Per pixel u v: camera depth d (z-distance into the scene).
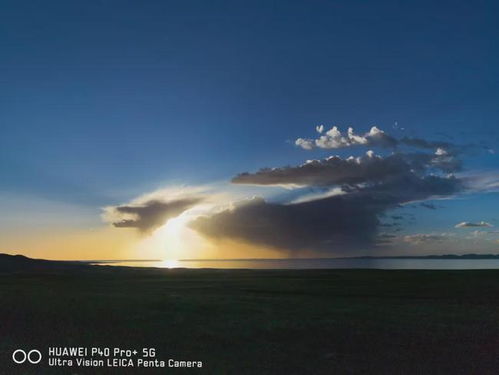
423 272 85.19
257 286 58.31
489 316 31.22
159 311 32.12
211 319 29.16
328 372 17.83
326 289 53.19
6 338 21.73
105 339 22.64
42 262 145.50
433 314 31.95
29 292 42.41
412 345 22.44
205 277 81.25
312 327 26.73
